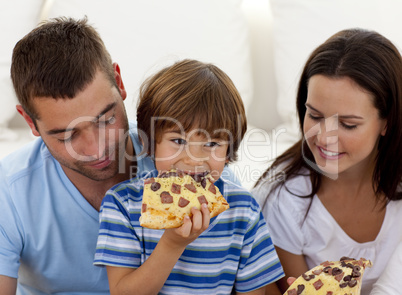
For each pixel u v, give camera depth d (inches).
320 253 63.6
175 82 49.5
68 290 58.0
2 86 85.8
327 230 62.8
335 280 47.2
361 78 54.3
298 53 89.0
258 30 96.5
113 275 49.4
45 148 57.8
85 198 56.1
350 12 87.9
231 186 54.0
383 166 60.7
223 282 52.6
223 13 90.0
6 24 86.3
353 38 57.1
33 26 88.4
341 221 63.1
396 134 58.6
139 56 87.2
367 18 87.6
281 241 63.9
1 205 54.9
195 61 53.1
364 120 55.3
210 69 51.8
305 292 47.4
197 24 88.7
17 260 55.5
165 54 87.6
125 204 51.0
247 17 96.7
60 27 51.4
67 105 47.4
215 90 49.5
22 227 55.0
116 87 51.3
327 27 88.2
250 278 53.0
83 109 47.8
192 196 44.5
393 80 56.1
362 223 63.1
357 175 61.2
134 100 78.6
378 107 55.8
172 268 47.4
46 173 56.2
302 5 89.4
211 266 51.5
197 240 51.4
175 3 88.7
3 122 87.2
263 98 97.0
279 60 91.4
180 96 48.5
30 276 57.6
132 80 86.8
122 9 87.4
